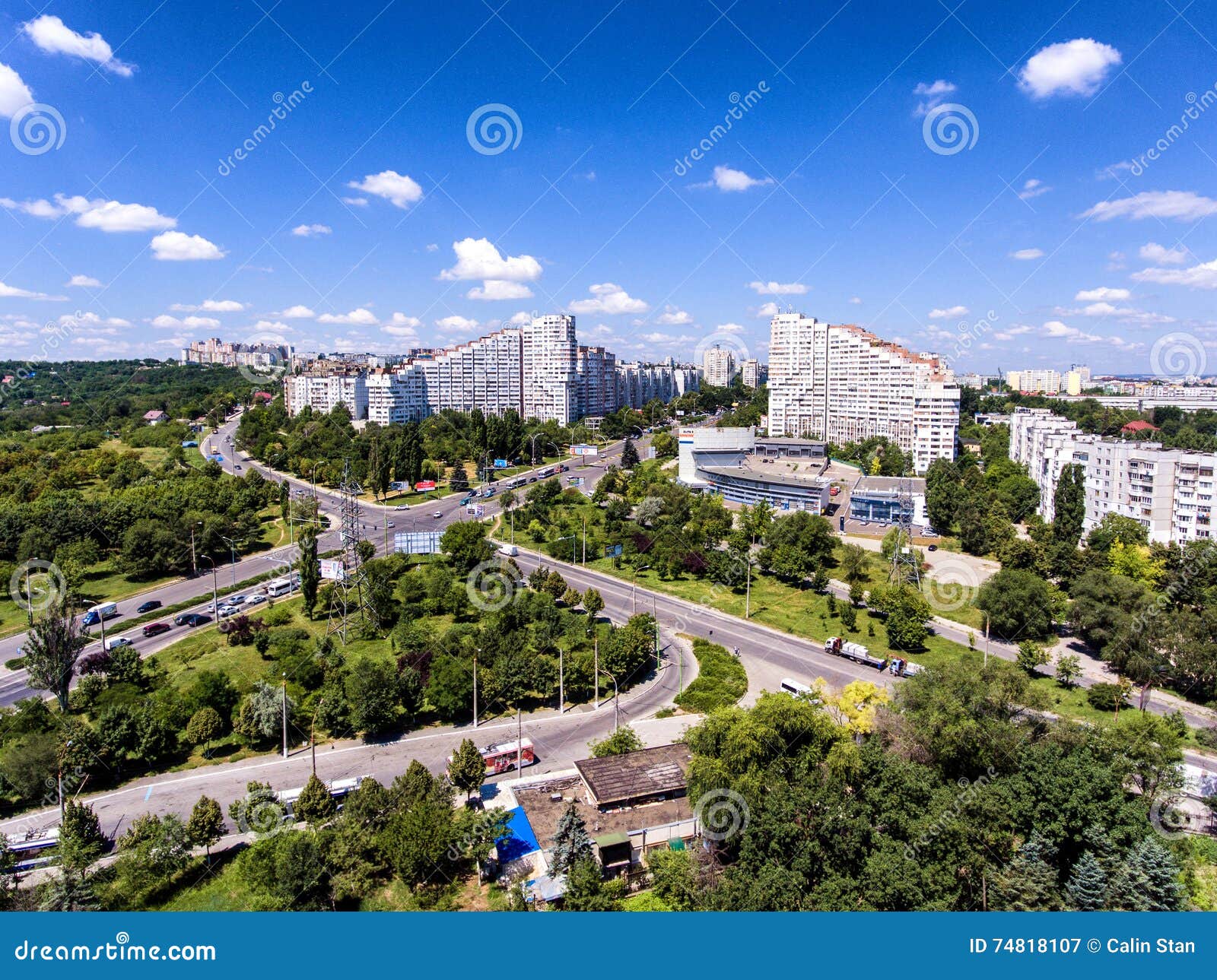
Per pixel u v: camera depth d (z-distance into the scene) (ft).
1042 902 146.92
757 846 155.43
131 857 153.58
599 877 149.18
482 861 162.50
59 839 158.61
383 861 161.79
